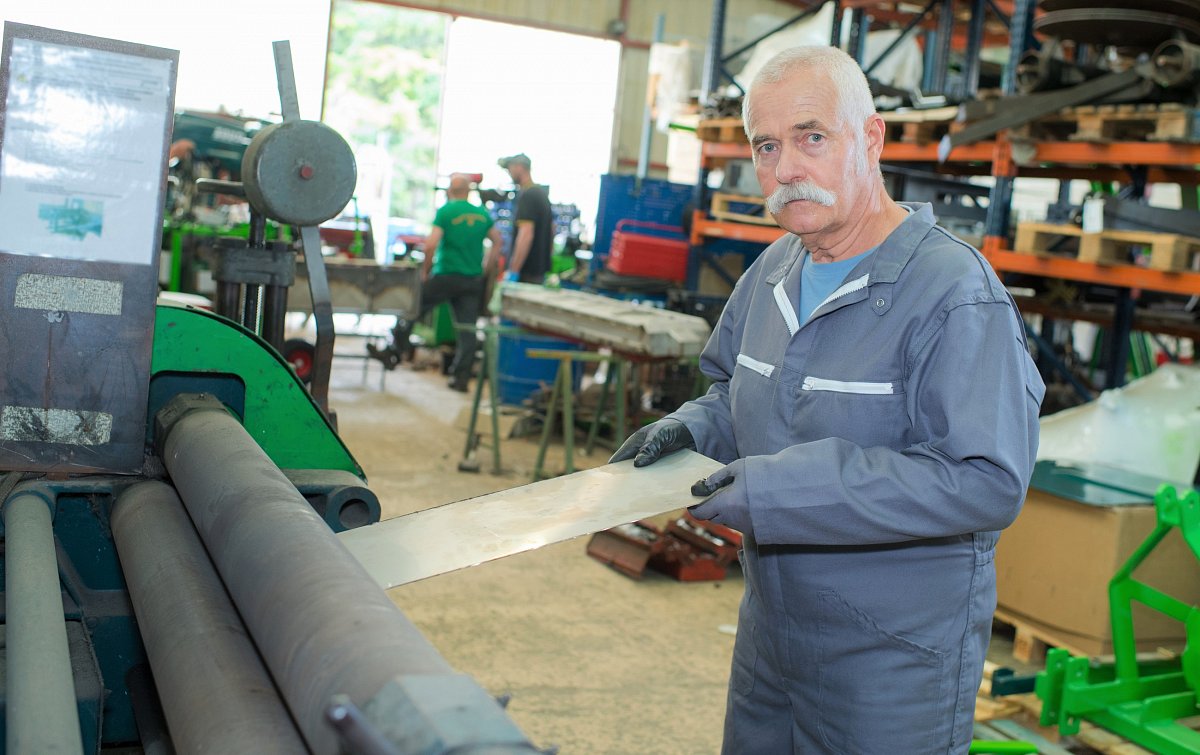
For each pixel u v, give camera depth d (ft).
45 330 4.94
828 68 5.06
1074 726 9.69
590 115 43.47
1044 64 14.74
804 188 5.08
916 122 17.21
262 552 3.38
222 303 7.31
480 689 2.35
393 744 2.11
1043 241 15.55
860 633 5.37
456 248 24.61
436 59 63.41
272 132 6.24
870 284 5.20
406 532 4.49
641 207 25.34
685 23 43.75
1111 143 14.39
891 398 5.12
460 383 25.57
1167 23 13.93
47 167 4.85
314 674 2.59
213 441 4.65
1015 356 4.83
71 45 4.80
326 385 6.89
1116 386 18.47
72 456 5.07
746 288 6.29
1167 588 11.14
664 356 17.46
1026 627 11.75
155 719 4.46
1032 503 11.68
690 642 11.69
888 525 4.66
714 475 4.85
